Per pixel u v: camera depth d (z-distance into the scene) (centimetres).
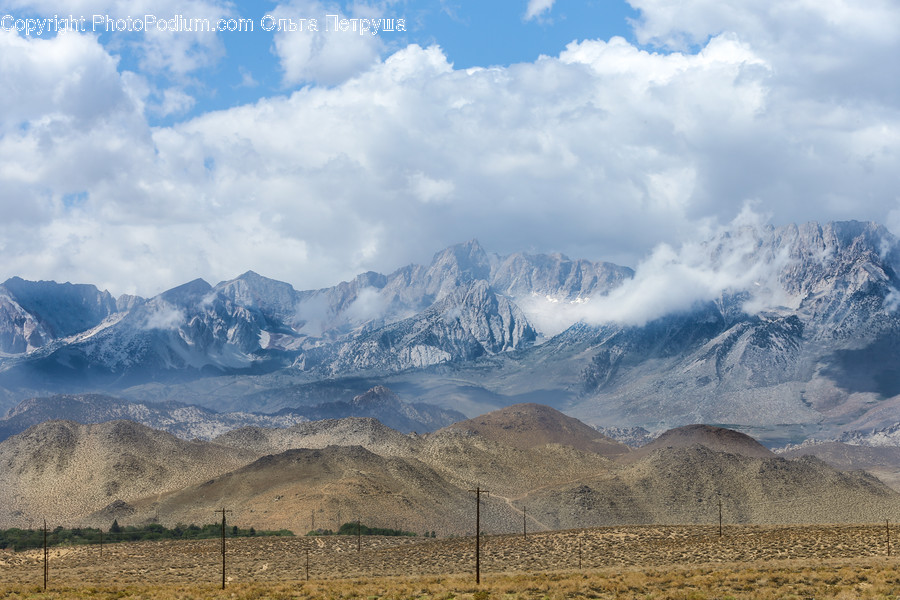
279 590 15150
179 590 15562
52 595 14950
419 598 13938
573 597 13750
